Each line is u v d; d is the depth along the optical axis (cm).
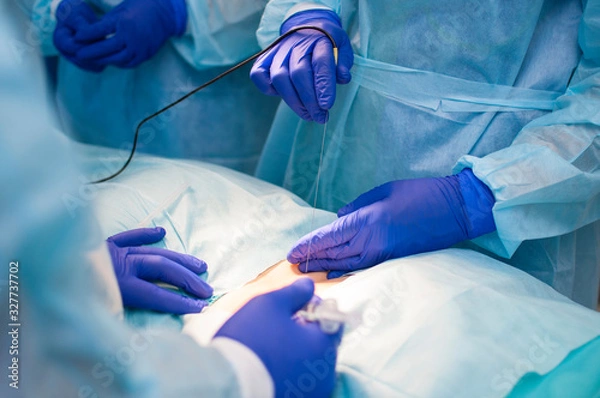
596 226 126
